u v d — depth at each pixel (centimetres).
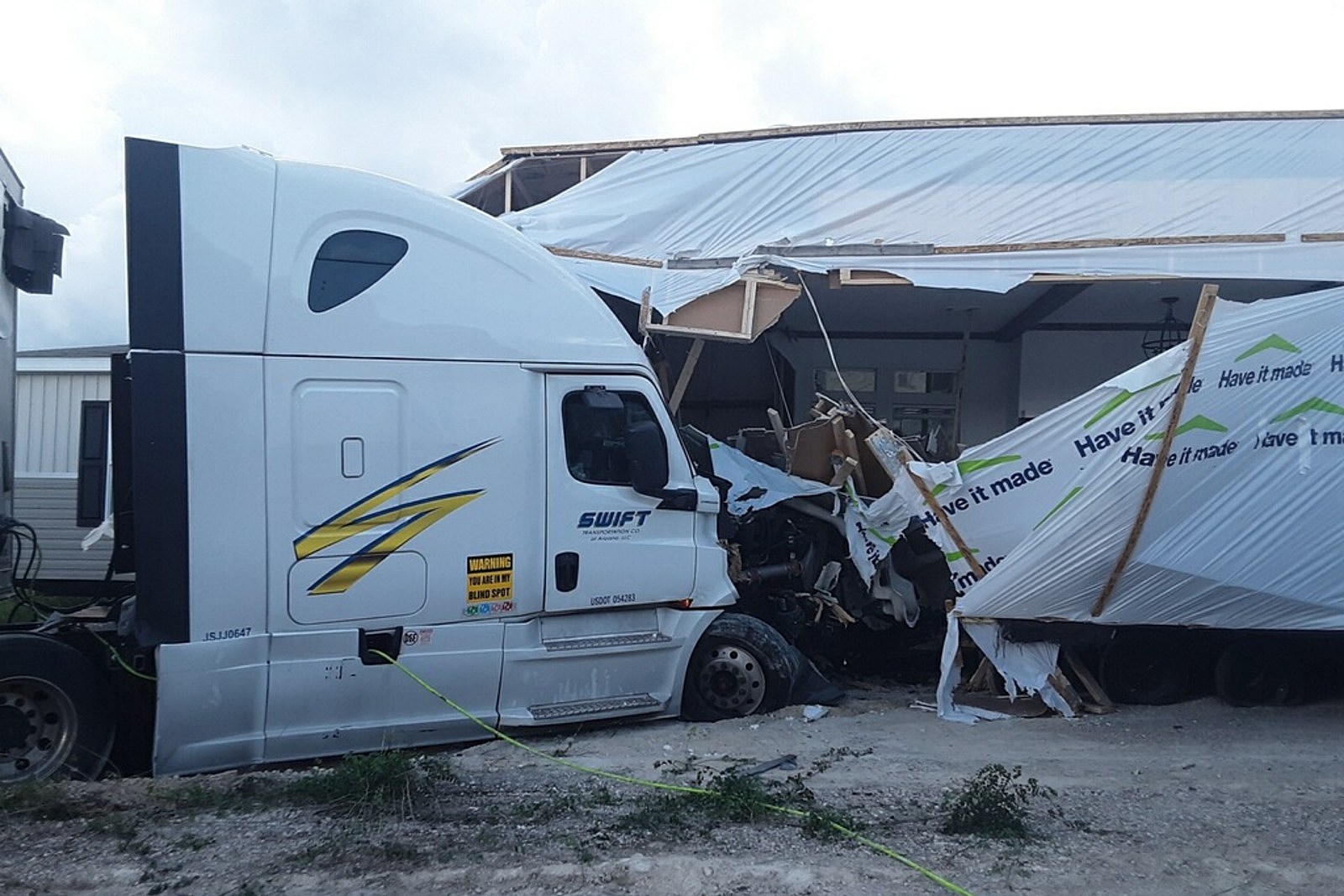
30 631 614
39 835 483
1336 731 752
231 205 598
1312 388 720
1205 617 781
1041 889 437
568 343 677
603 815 521
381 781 538
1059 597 771
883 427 888
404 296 632
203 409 582
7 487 750
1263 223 964
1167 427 719
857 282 978
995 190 989
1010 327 1409
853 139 1004
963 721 764
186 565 576
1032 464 762
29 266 748
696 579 716
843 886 435
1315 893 440
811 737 705
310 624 603
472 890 427
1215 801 574
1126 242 963
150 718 616
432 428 631
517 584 654
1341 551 750
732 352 1338
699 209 1014
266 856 459
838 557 910
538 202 1216
